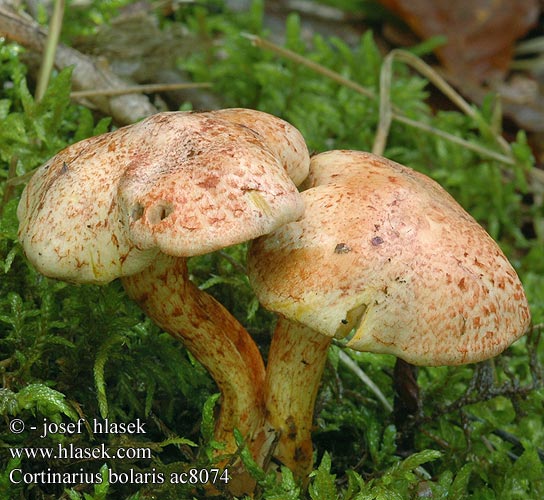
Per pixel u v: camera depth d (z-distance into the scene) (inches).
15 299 9.5
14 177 10.3
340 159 9.0
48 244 8.0
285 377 9.0
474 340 8.1
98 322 9.3
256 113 8.8
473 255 8.2
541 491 9.8
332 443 10.3
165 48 14.8
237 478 9.0
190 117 8.3
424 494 9.4
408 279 8.0
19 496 8.8
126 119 12.5
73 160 8.4
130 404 9.6
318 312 8.1
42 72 11.5
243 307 10.7
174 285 8.8
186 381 10.0
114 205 8.0
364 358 10.8
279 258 8.3
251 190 7.8
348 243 8.1
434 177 15.0
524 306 8.4
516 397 10.2
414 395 10.1
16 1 12.8
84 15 14.8
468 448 10.1
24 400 8.7
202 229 7.6
